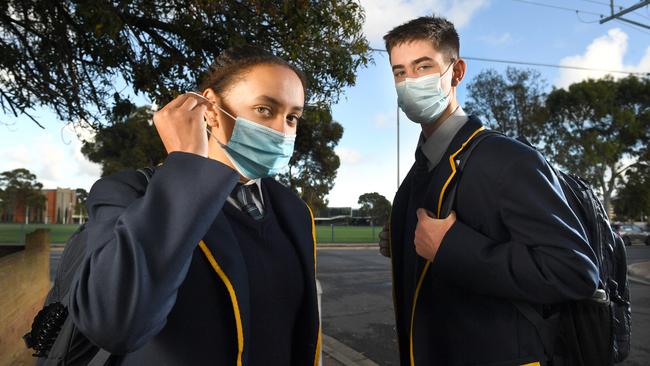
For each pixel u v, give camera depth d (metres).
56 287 0.95
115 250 0.75
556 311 1.36
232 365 0.92
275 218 1.19
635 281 10.19
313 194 21.45
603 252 1.51
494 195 1.34
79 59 4.39
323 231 34.25
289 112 1.09
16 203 62.31
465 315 1.37
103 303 0.73
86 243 0.89
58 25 4.07
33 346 0.91
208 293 0.93
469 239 1.29
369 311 6.98
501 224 1.36
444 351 1.40
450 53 1.70
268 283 1.07
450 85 1.71
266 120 1.05
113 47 3.78
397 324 1.74
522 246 1.26
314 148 20.27
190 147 0.88
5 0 4.03
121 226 0.77
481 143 1.45
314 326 1.17
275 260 1.11
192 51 3.95
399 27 1.73
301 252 1.18
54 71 4.63
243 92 1.05
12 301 2.84
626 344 1.60
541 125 27.70
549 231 1.24
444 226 1.34
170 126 0.88
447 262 1.31
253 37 3.90
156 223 0.77
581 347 1.34
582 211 1.49
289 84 1.07
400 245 1.79
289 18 3.70
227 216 1.08
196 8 3.69
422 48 1.66
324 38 4.10
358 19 4.18
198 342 0.89
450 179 1.42
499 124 27.91
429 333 1.43
